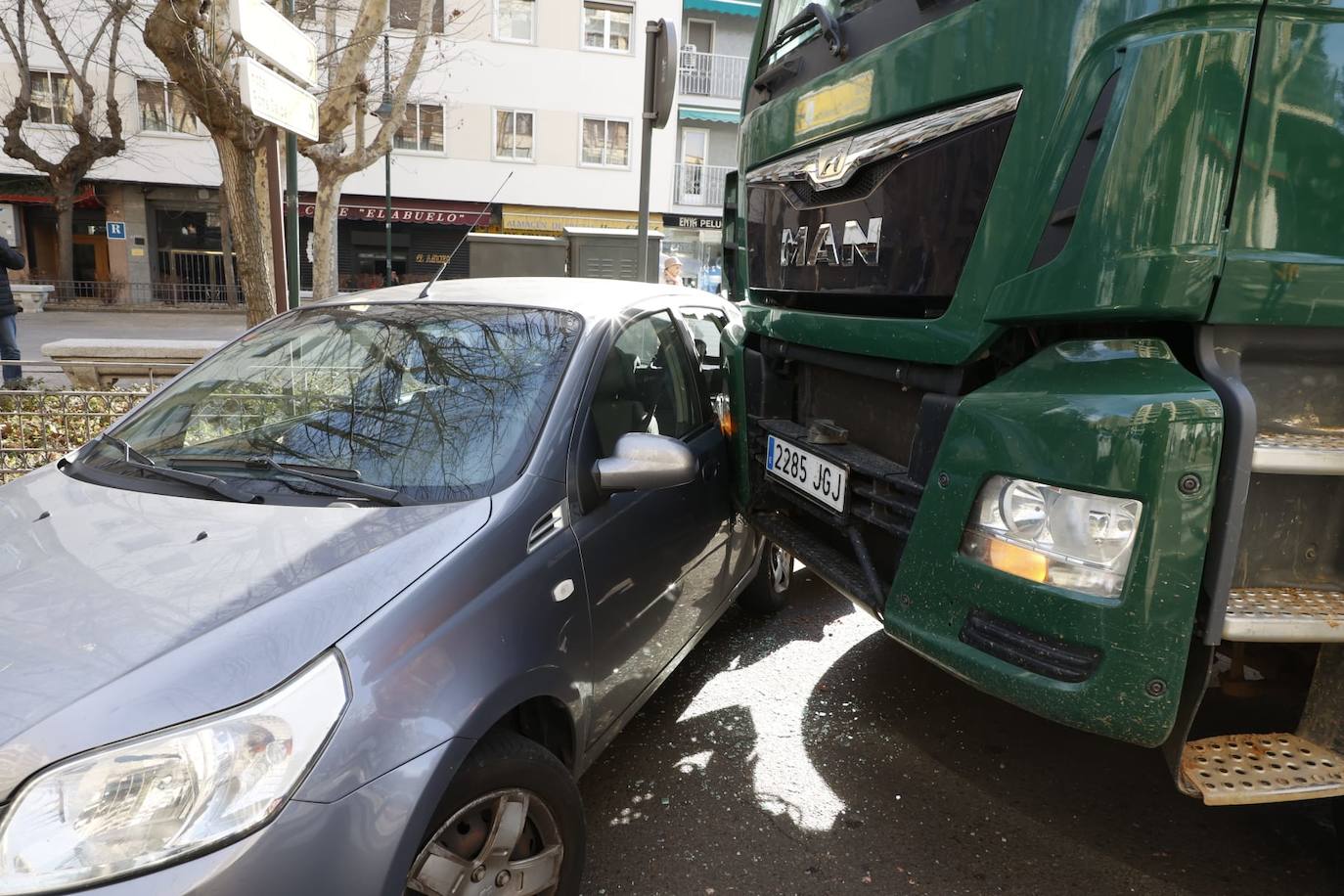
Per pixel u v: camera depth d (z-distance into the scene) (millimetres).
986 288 2164
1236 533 1699
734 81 27688
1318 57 1763
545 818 2025
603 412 2641
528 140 26688
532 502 2221
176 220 28297
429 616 1834
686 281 28469
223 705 1520
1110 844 2613
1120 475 1736
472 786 1841
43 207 27656
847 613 4320
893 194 2516
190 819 1430
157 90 25391
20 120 22453
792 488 3061
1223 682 2426
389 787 1631
